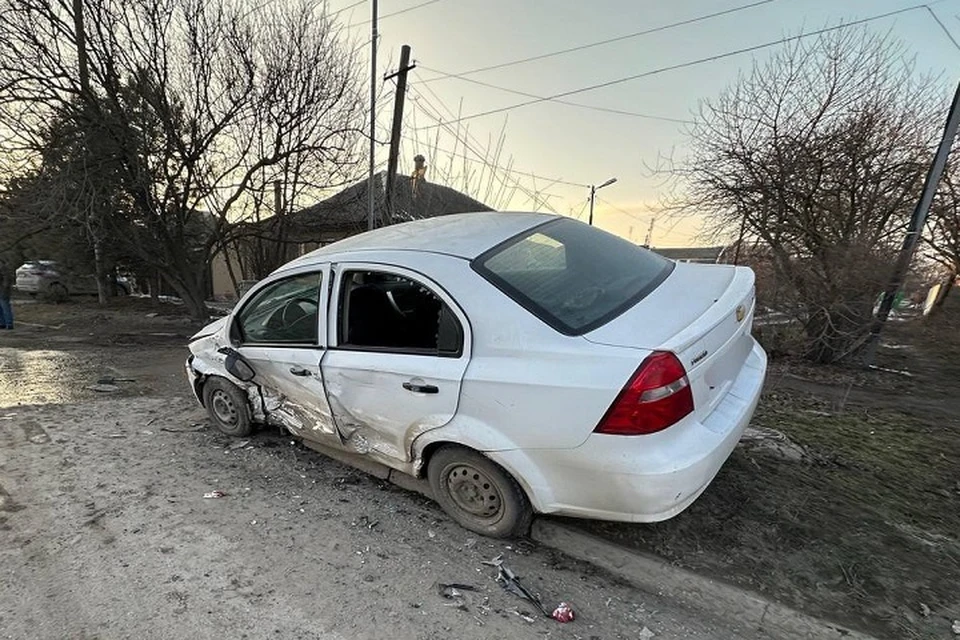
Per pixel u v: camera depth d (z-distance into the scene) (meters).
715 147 9.06
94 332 11.52
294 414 3.49
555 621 2.17
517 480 2.50
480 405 2.46
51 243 16.47
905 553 2.50
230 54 11.21
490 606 2.26
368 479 3.41
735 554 2.50
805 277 7.66
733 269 3.13
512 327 2.42
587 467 2.24
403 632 2.10
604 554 2.55
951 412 5.04
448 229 3.12
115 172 10.80
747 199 8.73
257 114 11.79
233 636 2.09
